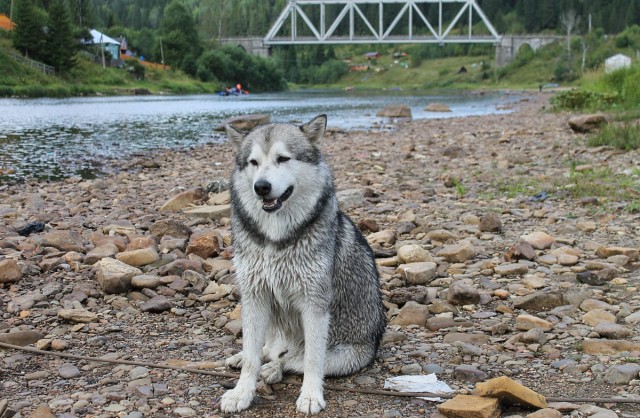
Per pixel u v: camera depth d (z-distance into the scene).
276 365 5.20
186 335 6.24
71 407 4.62
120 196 13.48
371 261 5.50
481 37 144.25
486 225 9.87
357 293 5.29
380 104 57.72
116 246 8.91
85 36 95.81
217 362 5.46
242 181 4.99
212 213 11.02
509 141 21.30
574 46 130.12
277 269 4.80
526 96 72.88
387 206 11.59
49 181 15.66
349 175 15.41
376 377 5.23
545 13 182.88
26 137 25.38
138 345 5.95
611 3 166.12
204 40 135.00
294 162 4.88
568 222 10.07
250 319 4.91
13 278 7.51
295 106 53.81
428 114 42.44
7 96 60.34
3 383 5.09
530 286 7.33
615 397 4.64
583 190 12.02
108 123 32.72
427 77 167.50
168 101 61.69
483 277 7.71
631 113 25.52
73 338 6.11
